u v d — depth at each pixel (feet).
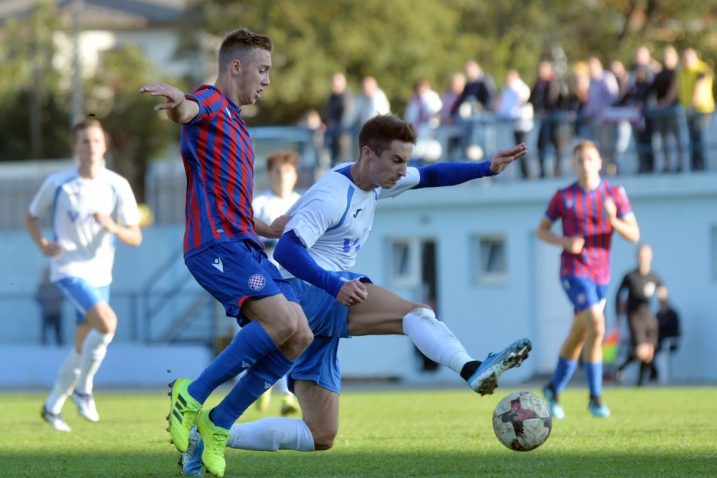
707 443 105.09
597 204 138.41
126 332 310.45
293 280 88.07
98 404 182.19
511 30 550.77
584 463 91.81
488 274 285.43
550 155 270.26
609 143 262.47
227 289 81.46
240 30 84.43
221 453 82.64
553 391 140.15
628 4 524.52
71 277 131.13
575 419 136.05
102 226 126.82
